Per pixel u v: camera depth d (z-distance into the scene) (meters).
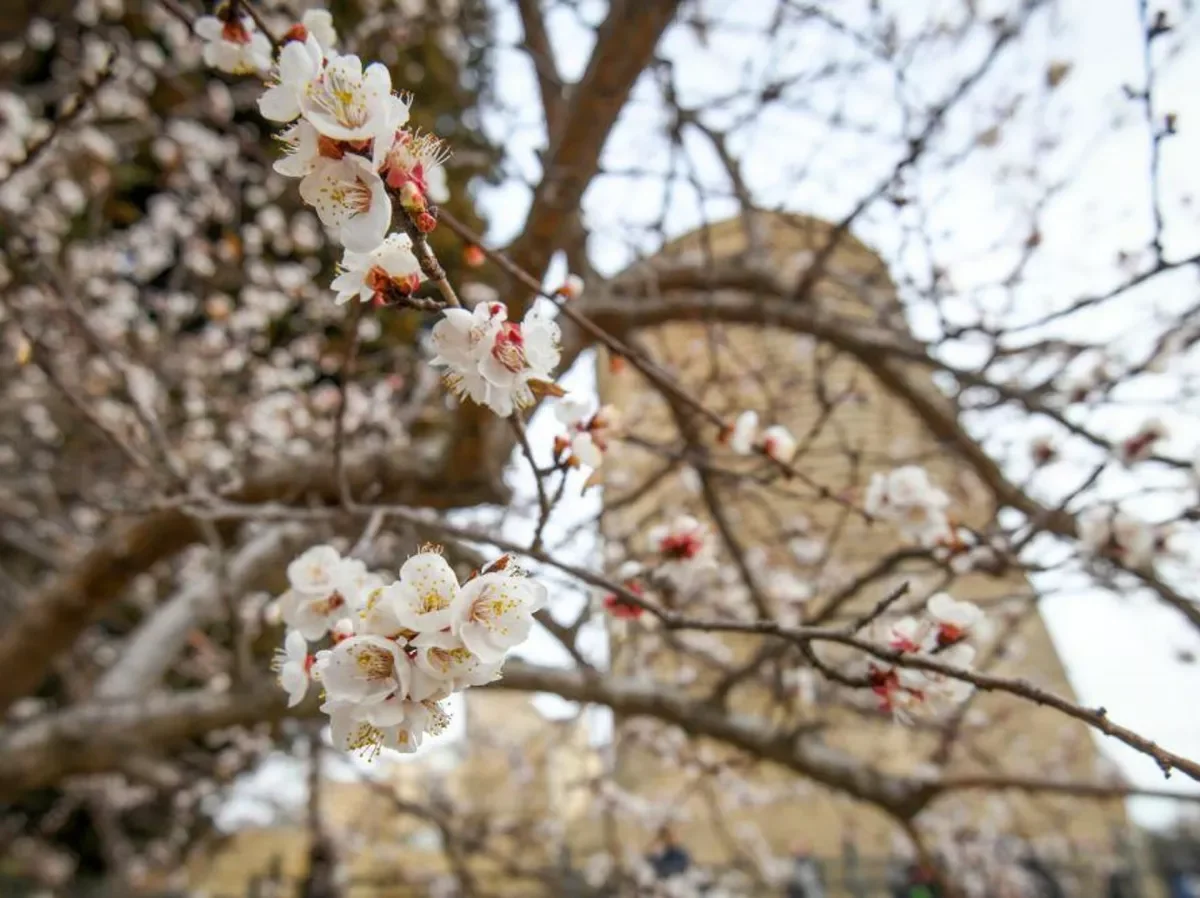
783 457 2.45
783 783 6.92
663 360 4.63
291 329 6.39
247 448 5.10
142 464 2.59
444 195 1.85
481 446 3.48
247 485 3.70
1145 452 2.54
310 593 1.59
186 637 4.54
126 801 7.54
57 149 4.64
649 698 3.78
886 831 7.61
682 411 3.57
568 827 7.61
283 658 1.52
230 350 5.71
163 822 8.77
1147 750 1.21
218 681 5.34
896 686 1.52
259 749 6.30
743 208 4.12
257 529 4.12
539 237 2.65
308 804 6.26
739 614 4.21
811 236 4.21
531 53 3.37
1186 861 8.51
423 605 1.02
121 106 5.01
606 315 3.90
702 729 3.79
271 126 6.06
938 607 1.58
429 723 1.03
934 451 3.83
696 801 7.11
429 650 1.02
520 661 3.71
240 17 1.67
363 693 1.01
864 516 2.40
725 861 7.13
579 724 5.88
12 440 5.68
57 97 5.14
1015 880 6.66
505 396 1.16
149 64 4.64
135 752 4.10
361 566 1.62
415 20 4.88
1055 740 6.70
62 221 5.30
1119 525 2.41
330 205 1.00
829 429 4.83
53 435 5.67
